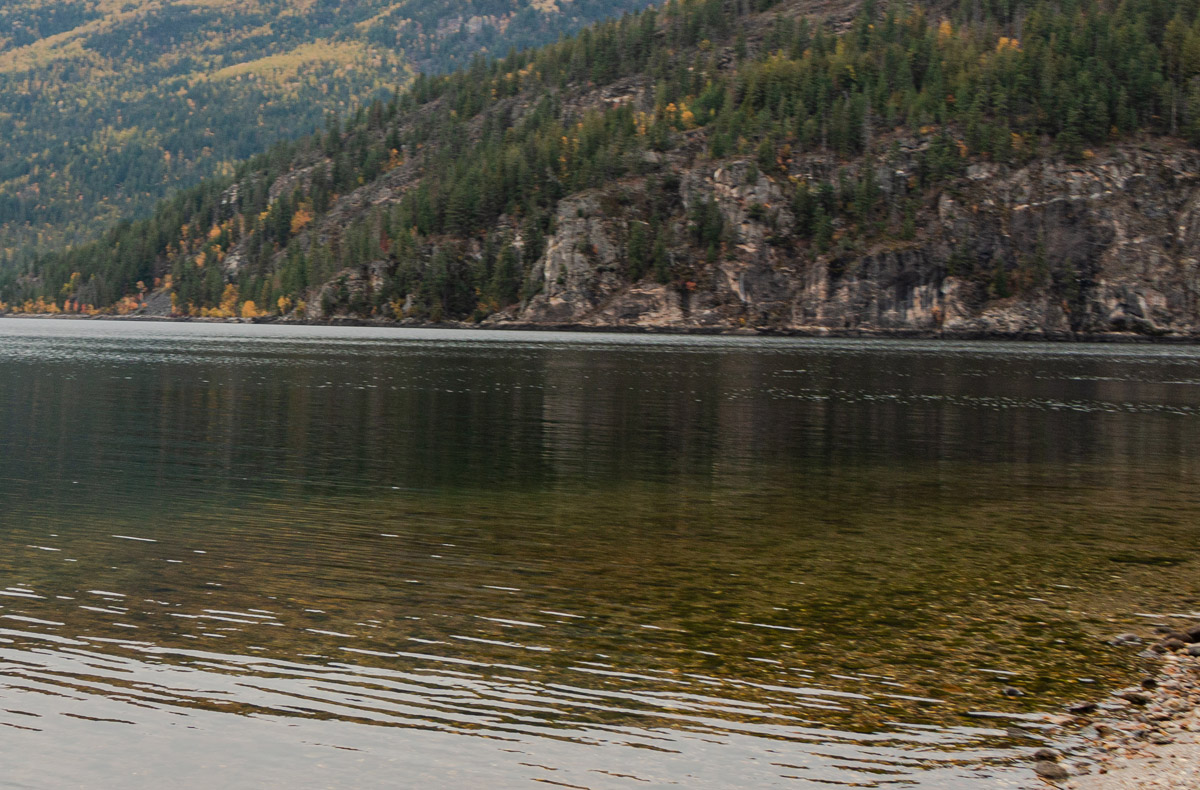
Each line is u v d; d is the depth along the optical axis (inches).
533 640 699.4
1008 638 717.9
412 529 1064.2
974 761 520.7
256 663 645.3
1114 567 935.7
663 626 735.7
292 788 489.1
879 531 1088.8
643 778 501.4
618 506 1213.7
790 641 705.0
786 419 2242.9
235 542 987.3
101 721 558.6
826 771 509.4
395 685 613.6
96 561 899.4
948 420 2273.6
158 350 4896.7
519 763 516.1
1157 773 507.2
